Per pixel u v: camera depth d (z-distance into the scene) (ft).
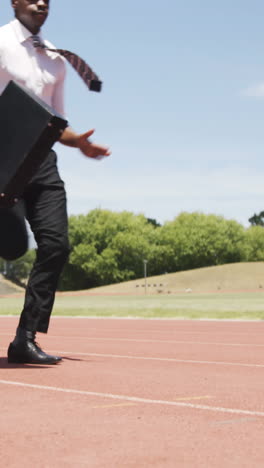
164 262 353.72
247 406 12.80
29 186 18.21
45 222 18.38
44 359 19.52
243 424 10.98
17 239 15.30
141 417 11.59
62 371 17.95
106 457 8.80
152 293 257.34
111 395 13.97
